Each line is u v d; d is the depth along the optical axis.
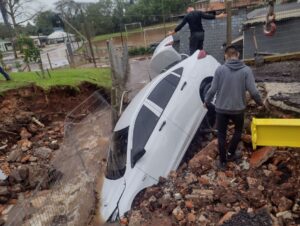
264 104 5.14
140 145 4.84
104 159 6.19
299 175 3.96
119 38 37.28
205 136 5.62
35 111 9.02
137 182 4.50
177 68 5.99
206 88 5.86
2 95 8.52
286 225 3.32
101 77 11.52
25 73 12.12
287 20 9.72
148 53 27.48
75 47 36.62
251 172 4.25
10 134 8.23
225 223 3.44
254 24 10.36
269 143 3.00
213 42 12.28
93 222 4.43
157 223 3.93
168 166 4.82
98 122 8.02
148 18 44.84
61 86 9.45
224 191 4.00
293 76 6.07
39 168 6.37
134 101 6.07
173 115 5.22
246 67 3.99
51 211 4.89
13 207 5.47
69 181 5.68
